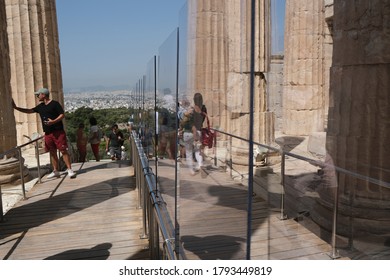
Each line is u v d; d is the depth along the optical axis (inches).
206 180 60.0
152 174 140.9
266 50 47.1
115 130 462.3
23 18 329.4
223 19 52.4
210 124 58.0
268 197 52.1
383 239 50.4
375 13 54.6
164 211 104.8
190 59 63.3
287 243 50.4
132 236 158.2
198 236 63.2
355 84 54.2
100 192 232.5
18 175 252.7
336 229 51.4
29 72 334.6
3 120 245.9
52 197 222.4
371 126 54.4
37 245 151.6
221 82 54.1
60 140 267.9
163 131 110.0
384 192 52.7
